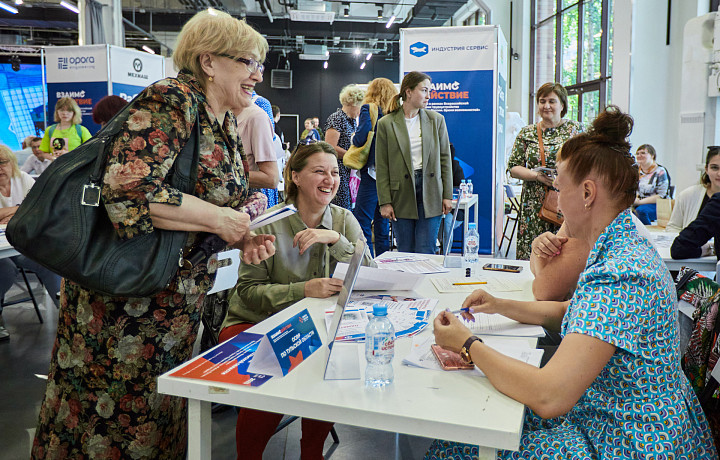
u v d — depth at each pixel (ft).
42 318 14.48
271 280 6.97
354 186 19.33
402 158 13.23
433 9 49.16
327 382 3.90
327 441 8.30
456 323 4.20
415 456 7.89
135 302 4.49
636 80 25.03
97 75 24.12
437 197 13.46
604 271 3.82
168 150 4.28
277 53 65.36
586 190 4.26
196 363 4.24
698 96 18.01
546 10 39.91
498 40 17.98
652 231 12.78
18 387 10.25
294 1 47.21
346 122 18.47
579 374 3.56
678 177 18.97
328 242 6.75
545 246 6.19
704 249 9.90
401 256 9.11
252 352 4.50
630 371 3.84
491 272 7.82
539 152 13.16
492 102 18.26
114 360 4.56
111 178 4.10
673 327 3.98
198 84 4.82
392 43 60.80
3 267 12.51
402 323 5.32
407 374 4.08
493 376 3.78
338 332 5.04
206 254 4.63
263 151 9.90
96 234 4.22
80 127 21.29
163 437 4.88
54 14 47.26
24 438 8.38
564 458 3.86
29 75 49.88
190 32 4.75
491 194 18.76
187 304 4.78
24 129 50.37
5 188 13.21
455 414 3.41
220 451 7.91
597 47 33.22
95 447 4.71
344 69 66.59
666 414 3.82
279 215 4.98
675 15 24.41
